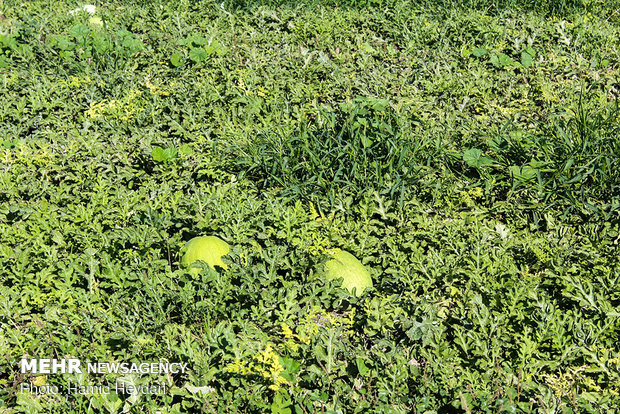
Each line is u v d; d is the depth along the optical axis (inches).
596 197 250.4
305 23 396.5
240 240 214.4
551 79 354.0
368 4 434.0
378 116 281.7
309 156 260.7
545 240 224.1
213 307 186.1
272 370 162.9
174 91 321.4
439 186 251.1
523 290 189.0
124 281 192.9
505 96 333.4
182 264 204.4
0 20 424.5
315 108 301.3
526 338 173.8
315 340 176.4
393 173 253.3
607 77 350.3
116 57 355.3
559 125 280.4
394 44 396.8
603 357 173.0
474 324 183.5
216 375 164.2
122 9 439.5
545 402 159.5
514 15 417.4
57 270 201.8
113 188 247.6
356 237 222.4
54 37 374.0
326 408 159.2
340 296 192.1
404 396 160.7
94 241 213.5
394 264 208.8
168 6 425.7
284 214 223.3
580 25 394.0
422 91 332.8
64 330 175.8
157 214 220.1
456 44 388.5
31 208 230.1
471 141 279.4
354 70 356.2
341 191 248.8
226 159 268.2
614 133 266.2
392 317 186.5
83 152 265.9
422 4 437.4
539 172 249.1
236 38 391.9
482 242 220.5
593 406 161.5
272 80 332.2
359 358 167.8
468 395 158.2
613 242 230.1
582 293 193.2
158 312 184.2
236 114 304.3
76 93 326.3
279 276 199.5
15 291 192.9
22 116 306.2
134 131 286.8
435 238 222.1
